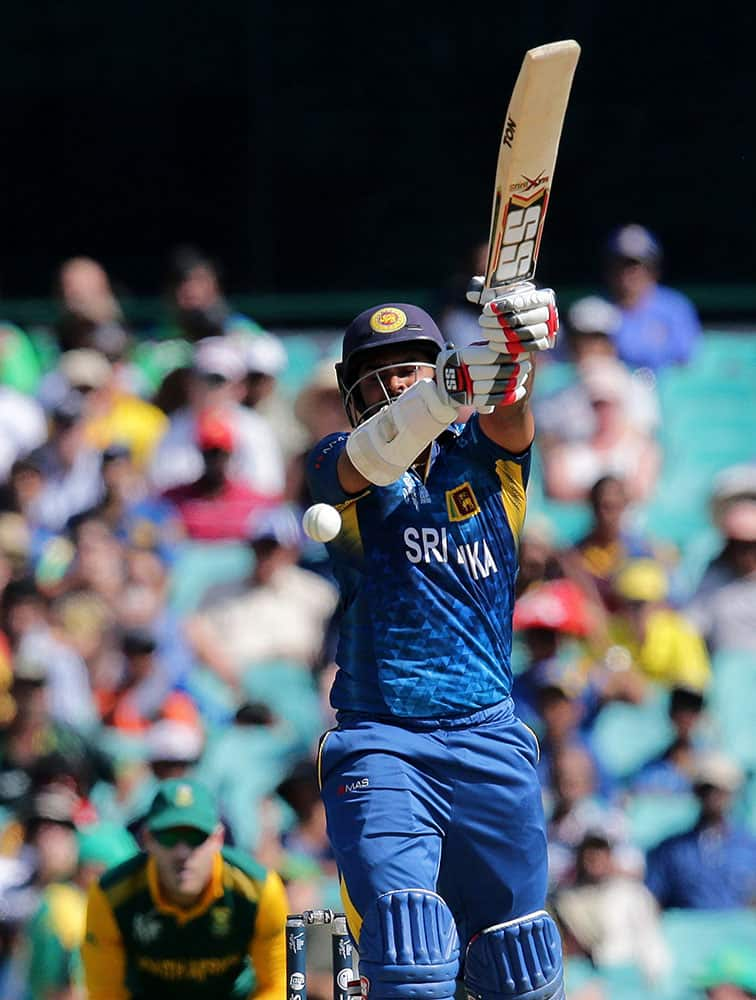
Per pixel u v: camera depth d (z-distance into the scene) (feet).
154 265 161.38
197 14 161.17
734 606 110.93
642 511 119.03
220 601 107.96
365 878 48.70
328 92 160.66
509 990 50.90
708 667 108.68
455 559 50.47
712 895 97.04
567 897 92.53
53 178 162.09
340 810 49.60
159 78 161.48
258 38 160.97
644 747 104.37
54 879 86.33
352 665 50.88
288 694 105.19
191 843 64.39
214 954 66.39
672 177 156.25
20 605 102.12
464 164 159.53
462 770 49.83
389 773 49.34
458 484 50.93
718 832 98.48
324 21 160.45
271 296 144.66
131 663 101.35
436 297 122.11
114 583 105.19
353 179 160.15
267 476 115.24
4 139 161.89
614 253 124.16
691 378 124.88
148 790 97.45
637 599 107.14
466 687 50.31
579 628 104.83
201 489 113.29
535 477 118.32
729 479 115.85
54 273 161.58
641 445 119.96
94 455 113.29
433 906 48.52
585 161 156.97
